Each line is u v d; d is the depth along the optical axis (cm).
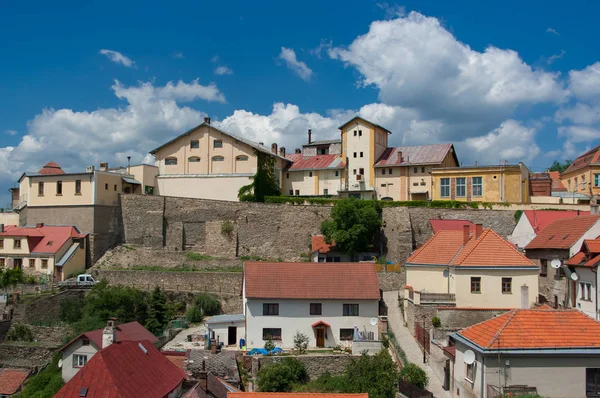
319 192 8369
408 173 7844
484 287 4372
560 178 8869
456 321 4216
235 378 3959
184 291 6200
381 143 8431
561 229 4841
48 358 5100
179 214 7294
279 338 4856
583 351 2706
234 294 6053
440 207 6838
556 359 2717
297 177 8544
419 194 7750
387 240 6831
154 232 7231
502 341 2752
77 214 7106
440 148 8056
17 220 7719
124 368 2944
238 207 7212
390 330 4738
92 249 6938
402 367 3872
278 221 7138
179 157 8269
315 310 4900
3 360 5141
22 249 6688
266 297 4875
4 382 4638
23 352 5172
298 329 4869
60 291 6062
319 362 4400
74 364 4100
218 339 4997
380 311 5156
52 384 4081
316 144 9200
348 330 4872
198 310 5875
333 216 6669
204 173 8150
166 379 3114
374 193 8031
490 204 6762
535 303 4322
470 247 4547
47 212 7244
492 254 4434
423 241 6750
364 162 8144
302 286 4975
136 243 7250
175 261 6988
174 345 4934
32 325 5512
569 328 2839
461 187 7225
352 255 6681
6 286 6222
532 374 2706
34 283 6384
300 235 7081
